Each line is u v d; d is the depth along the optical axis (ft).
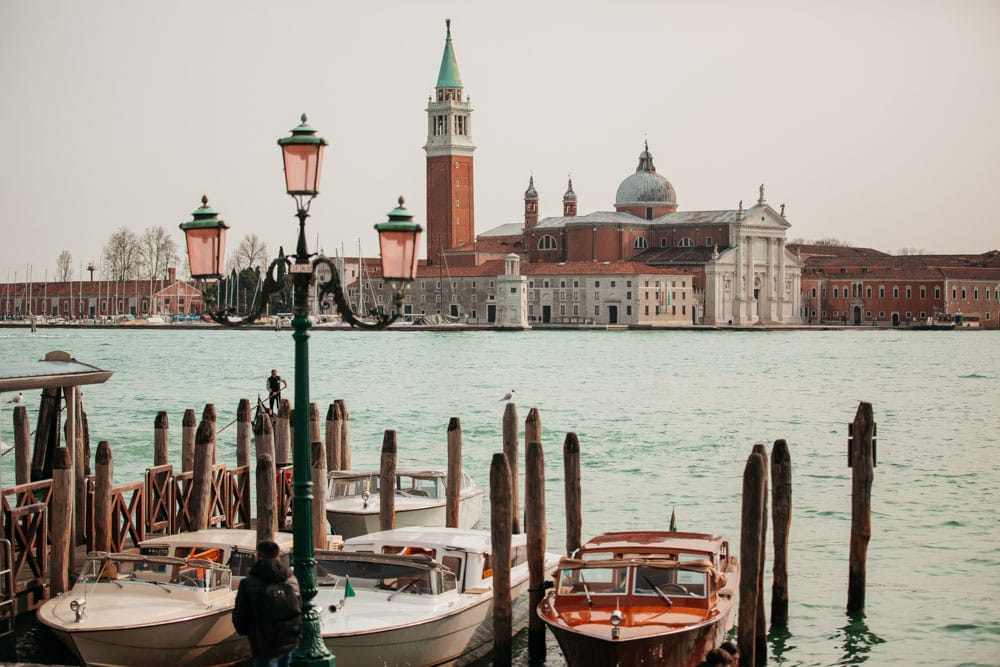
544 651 104.42
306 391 74.64
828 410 319.88
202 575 95.50
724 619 95.61
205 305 74.13
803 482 195.83
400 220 73.05
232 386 378.94
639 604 94.17
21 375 111.24
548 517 164.55
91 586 96.43
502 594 100.07
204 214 73.31
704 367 504.84
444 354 602.44
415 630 94.22
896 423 288.30
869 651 110.83
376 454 225.97
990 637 114.62
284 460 142.00
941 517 166.50
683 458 222.89
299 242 73.87
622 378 436.76
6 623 98.12
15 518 102.63
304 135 72.08
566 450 116.67
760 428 274.98
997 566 139.54
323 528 117.70
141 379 409.90
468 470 205.87
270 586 70.90
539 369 485.97
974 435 263.49
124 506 117.50
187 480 127.44
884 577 134.62
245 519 136.98
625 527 158.20
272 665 71.15
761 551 104.73
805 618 119.44
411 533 109.29
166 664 92.02
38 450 150.00
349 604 96.22
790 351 643.45
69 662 99.66
